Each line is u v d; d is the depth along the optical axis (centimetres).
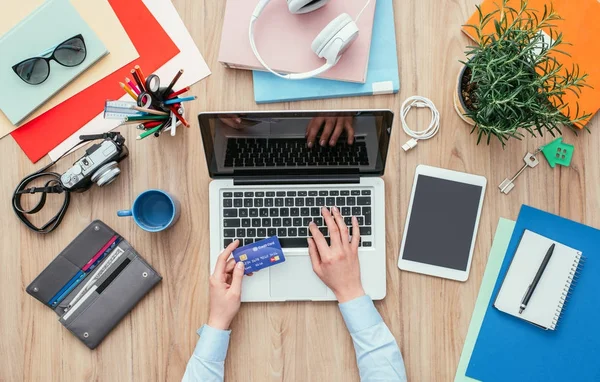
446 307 89
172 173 90
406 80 90
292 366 88
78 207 90
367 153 82
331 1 87
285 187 87
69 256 88
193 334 89
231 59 87
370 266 87
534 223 90
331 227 86
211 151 81
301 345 89
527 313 87
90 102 90
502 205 90
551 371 88
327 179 87
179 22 90
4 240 90
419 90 90
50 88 88
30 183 91
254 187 87
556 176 90
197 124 90
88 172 84
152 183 90
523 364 88
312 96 89
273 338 89
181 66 90
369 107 90
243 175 86
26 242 90
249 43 87
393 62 89
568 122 78
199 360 84
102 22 89
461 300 89
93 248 88
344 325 89
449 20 90
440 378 89
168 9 90
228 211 87
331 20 87
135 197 90
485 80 76
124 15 89
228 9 87
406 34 90
